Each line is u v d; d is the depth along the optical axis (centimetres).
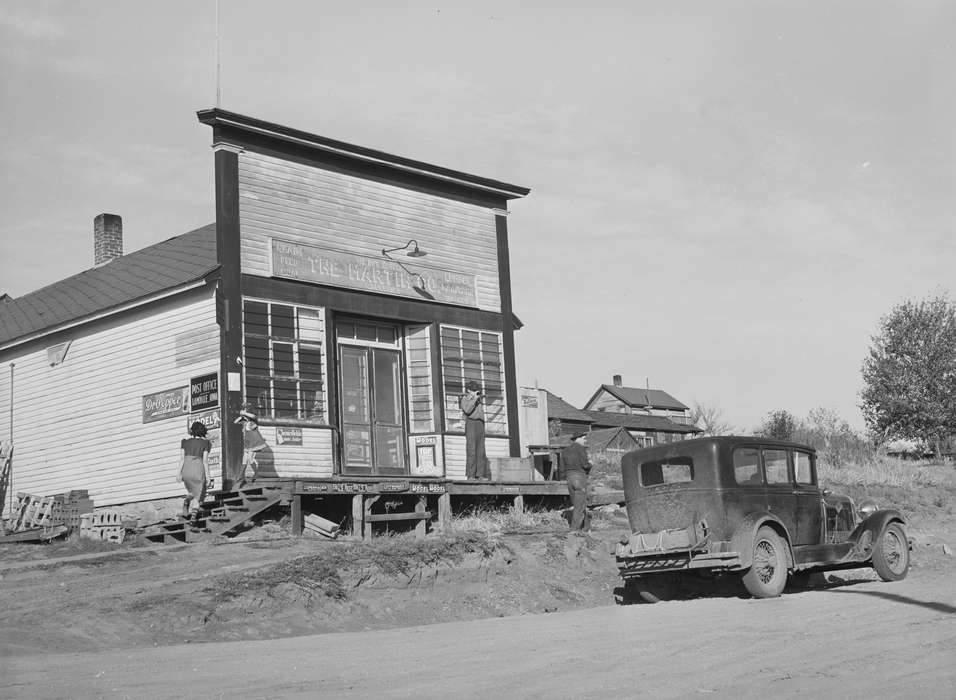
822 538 1422
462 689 703
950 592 1172
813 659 771
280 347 2020
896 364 4084
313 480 1786
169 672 823
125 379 2134
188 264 2173
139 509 2066
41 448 2308
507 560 1566
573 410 6319
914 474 3312
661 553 1310
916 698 632
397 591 1387
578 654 844
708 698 646
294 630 1191
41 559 1619
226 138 2000
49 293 2673
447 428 2295
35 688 754
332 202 2162
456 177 2391
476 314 2409
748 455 1342
